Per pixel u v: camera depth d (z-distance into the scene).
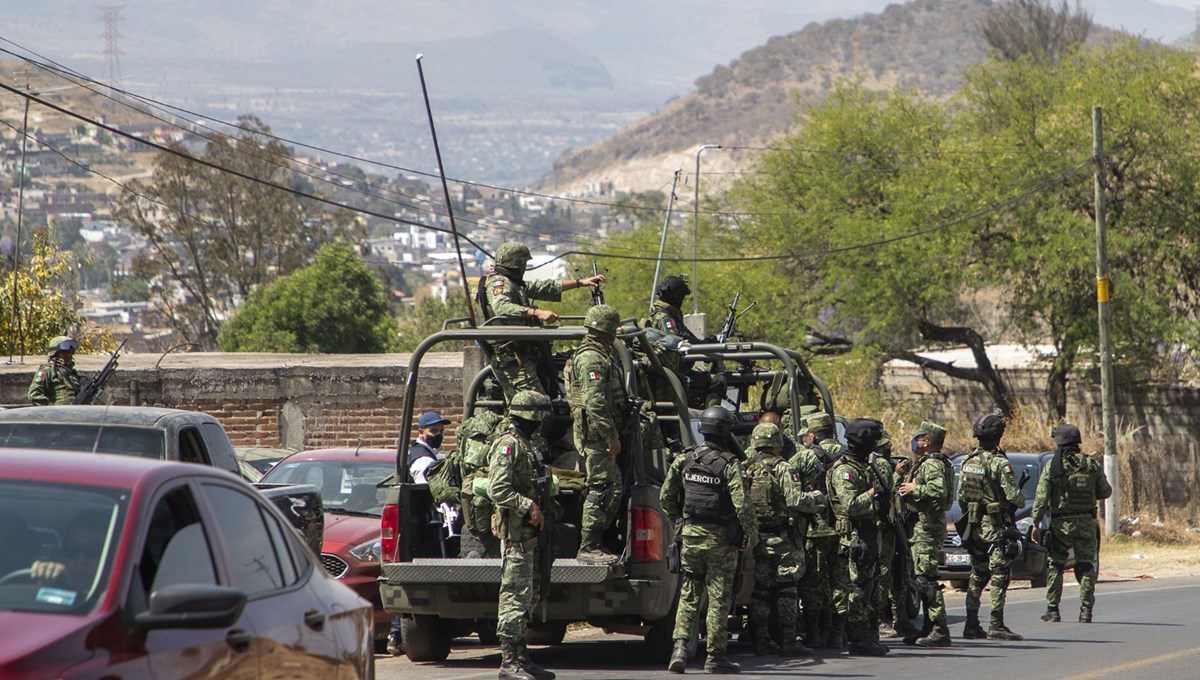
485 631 28.16
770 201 109.56
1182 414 94.00
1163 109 95.38
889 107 107.56
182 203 154.38
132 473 11.88
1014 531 30.84
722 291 101.69
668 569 23.59
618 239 115.75
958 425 99.06
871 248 97.38
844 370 94.88
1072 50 102.25
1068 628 33.50
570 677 22.92
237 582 12.34
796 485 25.61
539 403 22.25
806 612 28.17
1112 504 73.75
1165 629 33.12
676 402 25.41
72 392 33.47
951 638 31.25
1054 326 96.19
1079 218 93.38
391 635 27.41
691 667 24.55
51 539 11.05
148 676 10.38
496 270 25.45
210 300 156.25
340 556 27.27
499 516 21.70
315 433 48.25
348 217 161.38
